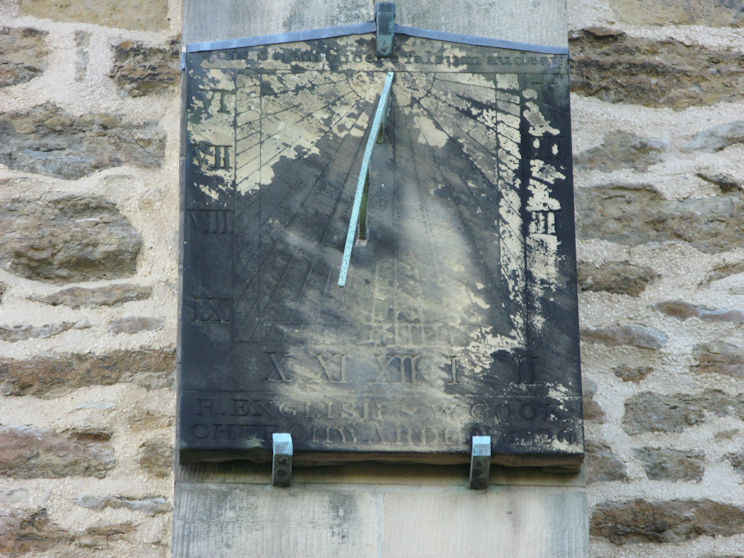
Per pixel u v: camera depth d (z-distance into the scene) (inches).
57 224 207.8
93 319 204.2
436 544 177.8
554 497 179.6
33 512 195.9
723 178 216.8
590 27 223.5
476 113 189.2
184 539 176.1
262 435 176.2
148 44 218.1
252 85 188.1
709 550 199.9
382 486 179.5
